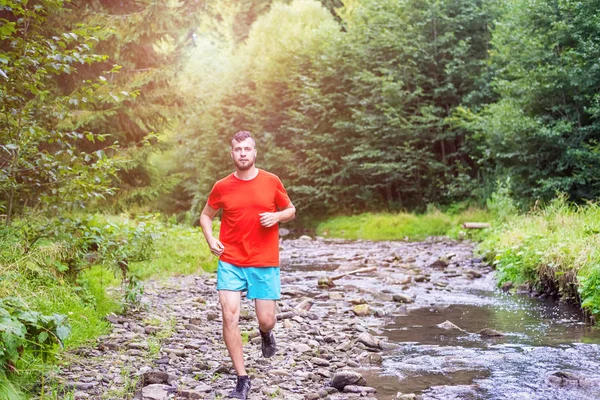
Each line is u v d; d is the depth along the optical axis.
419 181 23.25
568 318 6.95
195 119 30.52
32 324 3.92
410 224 20.36
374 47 24.08
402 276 10.42
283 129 26.94
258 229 4.27
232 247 4.27
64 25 11.76
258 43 29.67
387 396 4.22
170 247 11.63
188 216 21.23
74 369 4.45
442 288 9.30
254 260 4.25
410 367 5.00
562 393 4.24
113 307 6.50
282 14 29.89
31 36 5.82
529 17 16.20
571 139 15.59
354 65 24.14
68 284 6.04
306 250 15.66
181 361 4.94
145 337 5.63
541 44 15.91
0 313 3.78
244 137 4.26
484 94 21.80
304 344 5.57
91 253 6.38
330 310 7.59
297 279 10.43
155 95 15.12
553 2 15.79
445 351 5.54
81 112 12.55
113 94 6.05
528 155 16.45
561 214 11.32
